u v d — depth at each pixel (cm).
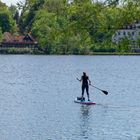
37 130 3472
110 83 8488
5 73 11512
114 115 4250
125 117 4128
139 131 3450
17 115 4212
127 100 5500
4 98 5675
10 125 3675
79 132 3400
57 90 6844
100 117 4125
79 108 4712
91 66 15238
